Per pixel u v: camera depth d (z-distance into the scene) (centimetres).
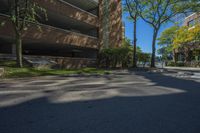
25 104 520
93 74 1591
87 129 345
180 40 4238
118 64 2630
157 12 2705
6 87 825
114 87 834
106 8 2953
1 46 2103
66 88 802
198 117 420
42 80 1124
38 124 367
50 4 2019
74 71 1708
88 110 464
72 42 2316
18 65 1481
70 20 2422
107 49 2606
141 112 452
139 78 1266
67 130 339
